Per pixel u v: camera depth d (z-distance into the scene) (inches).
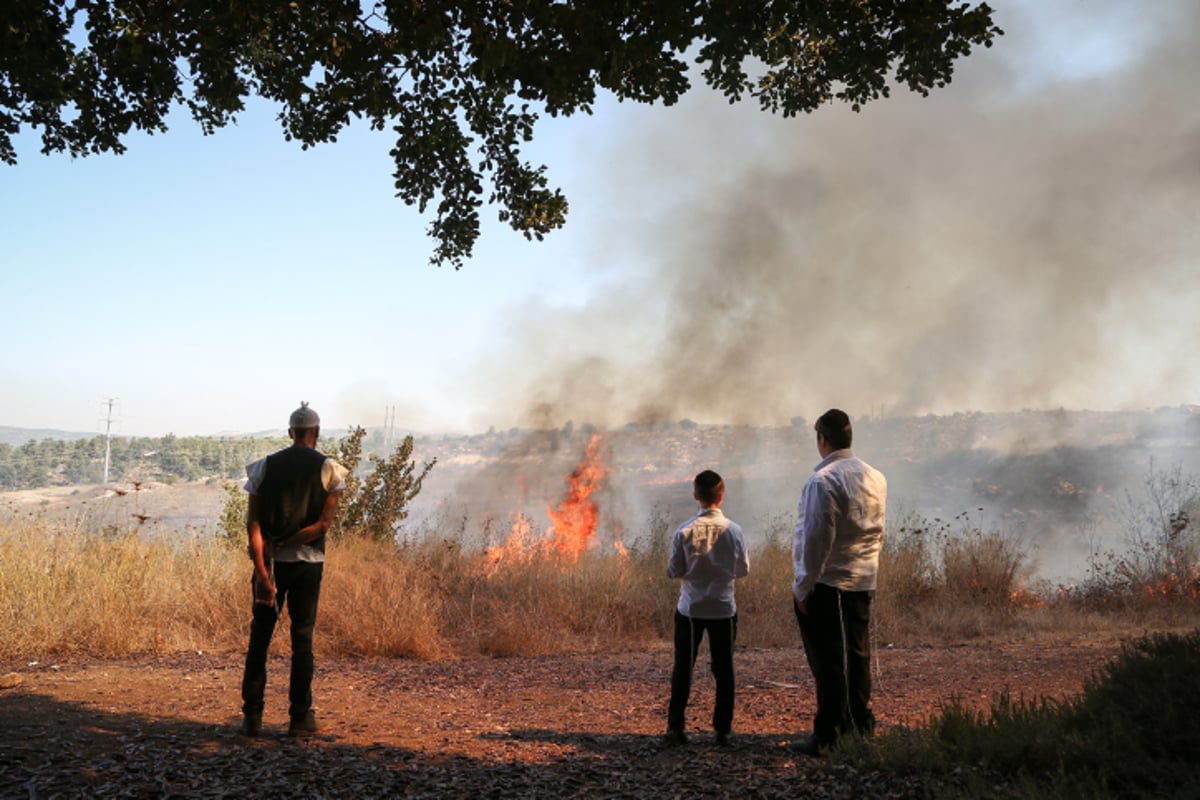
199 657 323.0
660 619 435.5
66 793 149.9
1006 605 470.6
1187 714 156.9
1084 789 140.9
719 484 221.1
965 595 473.4
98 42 249.3
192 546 413.7
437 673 325.4
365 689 285.9
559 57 222.4
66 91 261.9
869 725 193.6
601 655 379.9
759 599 451.8
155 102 269.6
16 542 360.5
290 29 263.0
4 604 323.9
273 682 286.8
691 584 218.1
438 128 285.4
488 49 219.6
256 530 204.1
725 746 211.5
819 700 194.9
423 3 232.5
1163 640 192.4
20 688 251.9
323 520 209.3
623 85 255.1
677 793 161.0
